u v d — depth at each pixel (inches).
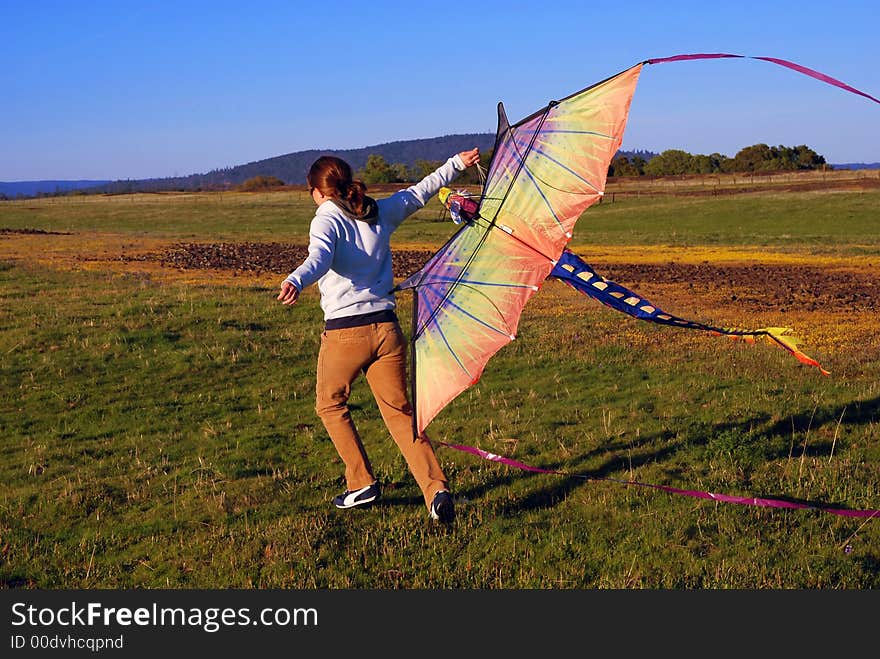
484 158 190.1
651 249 1214.3
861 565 172.1
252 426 294.7
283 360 399.5
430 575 171.9
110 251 1025.5
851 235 1423.5
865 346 430.6
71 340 420.8
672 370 371.2
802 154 4008.4
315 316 509.4
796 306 602.9
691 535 189.2
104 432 290.2
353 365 185.3
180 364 385.4
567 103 163.5
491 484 223.8
